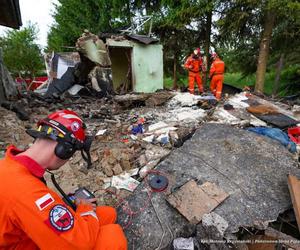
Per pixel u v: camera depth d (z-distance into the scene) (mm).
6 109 5656
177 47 14695
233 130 3871
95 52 8352
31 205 1062
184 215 2332
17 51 20766
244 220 2359
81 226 1242
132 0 15766
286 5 8906
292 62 14805
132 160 3664
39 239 1089
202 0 11094
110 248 1424
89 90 8953
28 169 1153
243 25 11523
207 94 7715
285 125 4715
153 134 4598
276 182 2848
